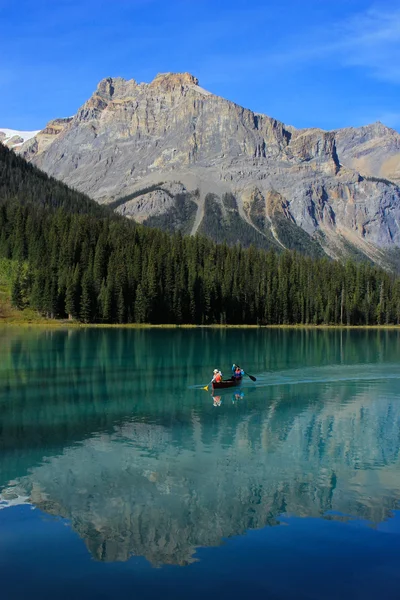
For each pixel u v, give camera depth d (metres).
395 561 19.23
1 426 37.31
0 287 159.75
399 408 43.97
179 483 26.42
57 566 19.00
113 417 40.19
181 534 21.12
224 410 42.94
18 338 105.94
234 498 24.58
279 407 44.28
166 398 47.75
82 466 28.86
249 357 81.19
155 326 159.25
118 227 197.88
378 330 173.88
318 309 196.50
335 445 33.09
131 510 23.36
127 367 66.31
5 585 17.95
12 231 190.12
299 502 24.20
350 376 61.84
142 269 165.88
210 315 177.62
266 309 189.50
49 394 48.91
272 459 30.23
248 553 19.83
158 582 17.98
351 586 17.78
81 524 22.03
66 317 154.75
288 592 17.47
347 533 21.27
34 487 25.88
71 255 169.25
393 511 23.25
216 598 17.22
